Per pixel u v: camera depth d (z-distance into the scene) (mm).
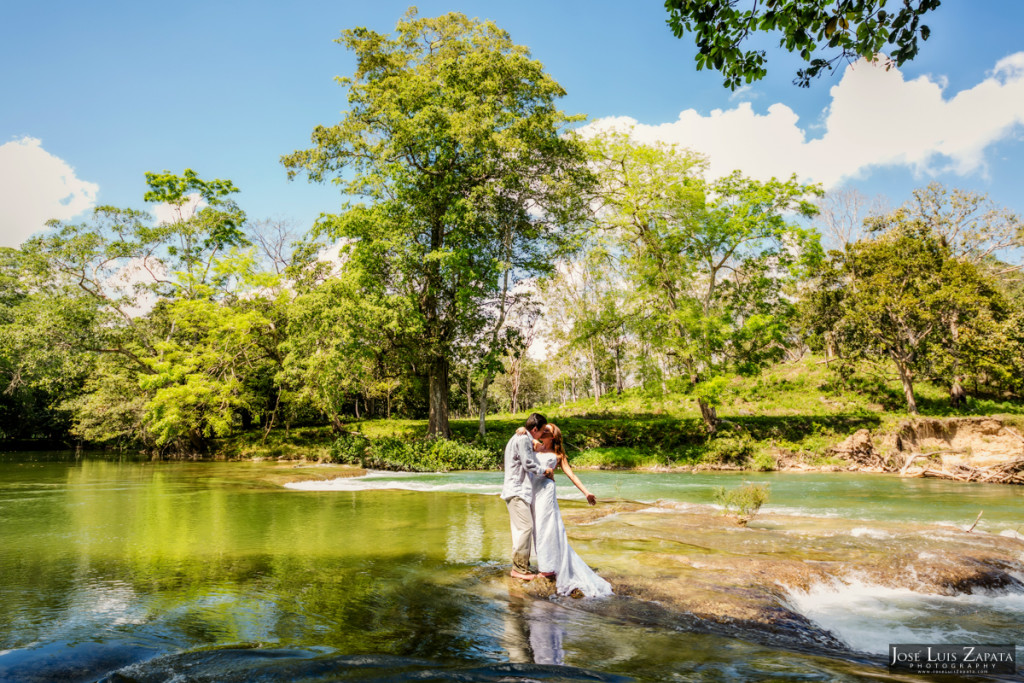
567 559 4887
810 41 5609
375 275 24781
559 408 40125
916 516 10125
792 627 4023
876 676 3037
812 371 39062
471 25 26781
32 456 29969
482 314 25812
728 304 25453
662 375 26219
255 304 29484
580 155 25391
